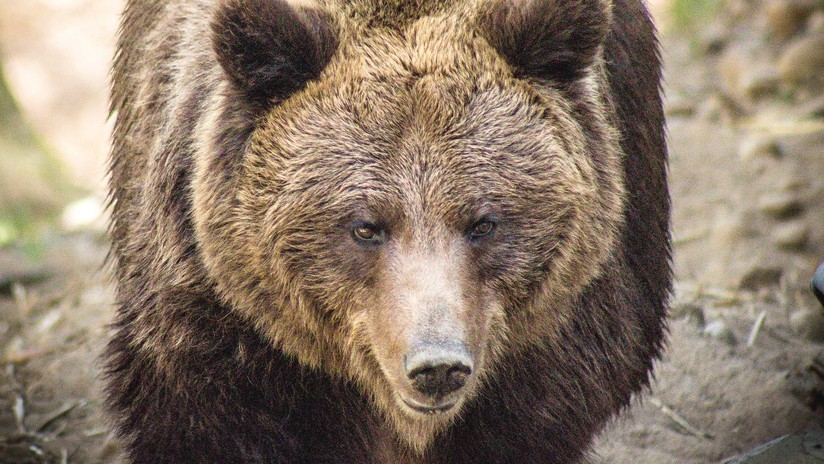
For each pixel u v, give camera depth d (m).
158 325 7.84
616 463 10.26
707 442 10.51
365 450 8.36
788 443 9.02
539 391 8.06
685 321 12.31
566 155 7.32
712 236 14.35
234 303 7.59
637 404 11.06
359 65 7.34
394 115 7.11
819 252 13.88
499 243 7.23
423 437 8.12
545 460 8.30
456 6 7.68
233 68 7.18
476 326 7.16
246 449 7.85
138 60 9.32
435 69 7.27
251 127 7.40
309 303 7.46
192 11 8.22
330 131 7.16
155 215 7.98
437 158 7.05
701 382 11.31
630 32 8.92
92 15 37.84
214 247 7.44
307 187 7.13
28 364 12.95
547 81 7.58
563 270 7.50
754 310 12.60
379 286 7.16
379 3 7.62
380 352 7.16
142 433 7.98
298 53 7.27
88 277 15.73
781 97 18.23
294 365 7.90
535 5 7.35
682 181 15.84
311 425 8.05
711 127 17.50
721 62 19.92
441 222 7.06
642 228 8.91
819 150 16.17
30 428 11.60
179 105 7.87
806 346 11.80
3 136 29.66
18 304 14.90
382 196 7.05
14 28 37.62
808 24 19.80
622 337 8.37
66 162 33.06
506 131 7.16
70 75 37.56
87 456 11.09
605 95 8.25
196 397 7.73
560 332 7.95
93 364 12.72
